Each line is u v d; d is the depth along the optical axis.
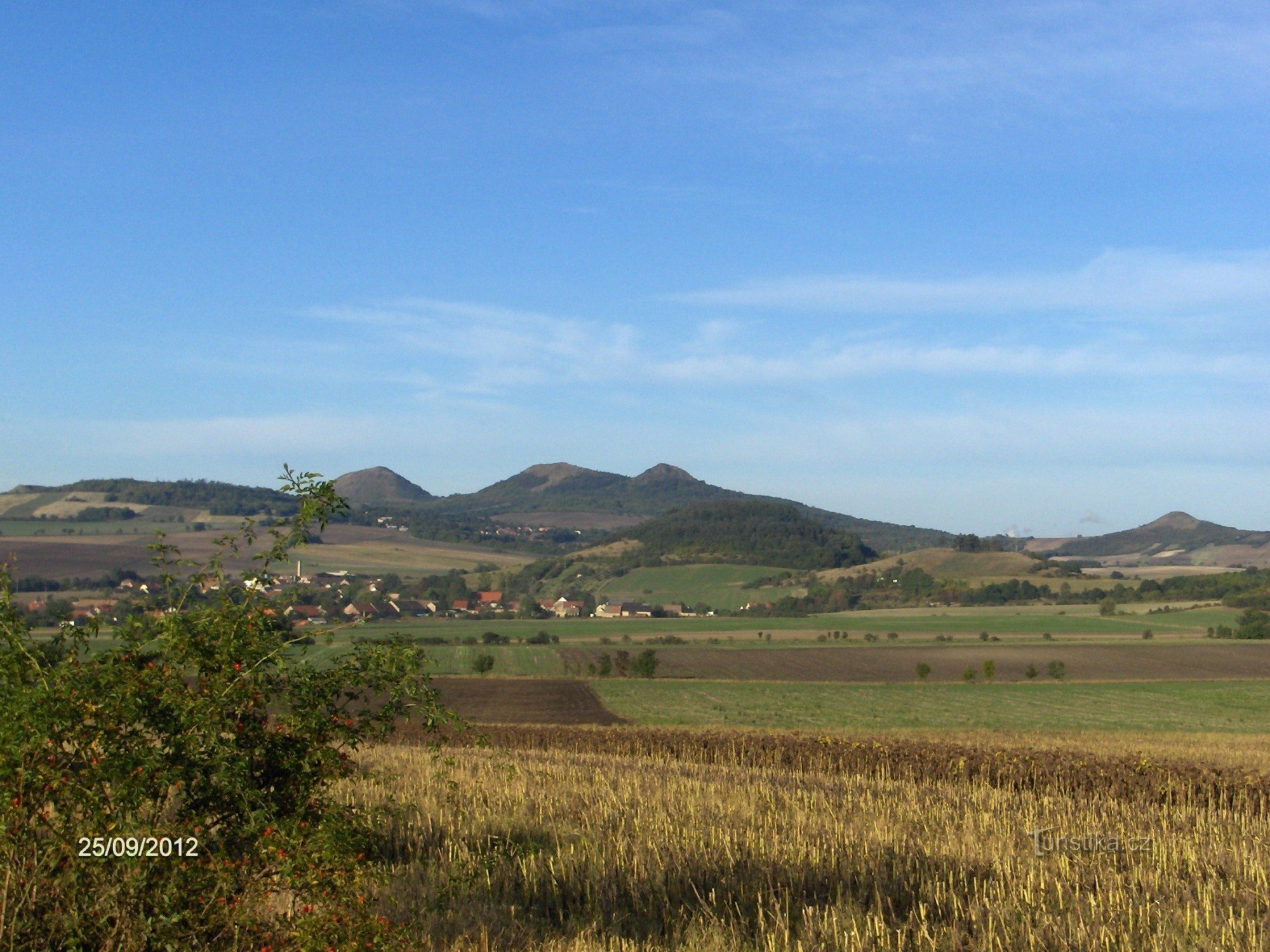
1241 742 38.34
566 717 51.31
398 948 6.15
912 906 9.12
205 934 6.02
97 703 5.70
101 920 5.83
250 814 5.81
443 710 6.37
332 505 6.44
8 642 5.91
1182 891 9.83
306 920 5.79
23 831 5.80
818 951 7.84
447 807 12.84
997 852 11.41
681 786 16.67
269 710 6.18
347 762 6.21
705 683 71.69
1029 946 8.20
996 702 61.94
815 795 16.03
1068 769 20.94
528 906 9.07
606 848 10.73
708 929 8.19
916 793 17.14
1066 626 117.00
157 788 5.80
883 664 84.94
